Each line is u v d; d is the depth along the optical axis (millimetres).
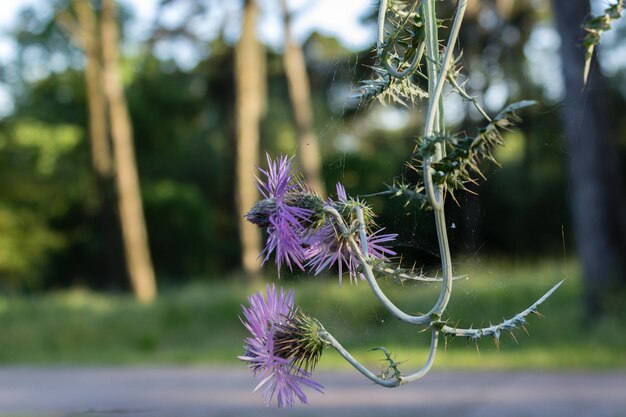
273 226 1440
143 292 32562
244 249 28734
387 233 1597
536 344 12961
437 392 9805
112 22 32281
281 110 43344
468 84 1500
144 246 33125
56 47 36625
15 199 39344
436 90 1423
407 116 1854
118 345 17688
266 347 1453
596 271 14672
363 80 1554
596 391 9656
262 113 34219
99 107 36406
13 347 16984
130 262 32562
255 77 30109
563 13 12375
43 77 38906
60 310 20047
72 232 42188
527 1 27359
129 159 32844
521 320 1442
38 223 40062
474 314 9812
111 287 36625
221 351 16203
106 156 36750
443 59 1429
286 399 1439
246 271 27875
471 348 12188
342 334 2039
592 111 14602
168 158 45438
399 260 1562
